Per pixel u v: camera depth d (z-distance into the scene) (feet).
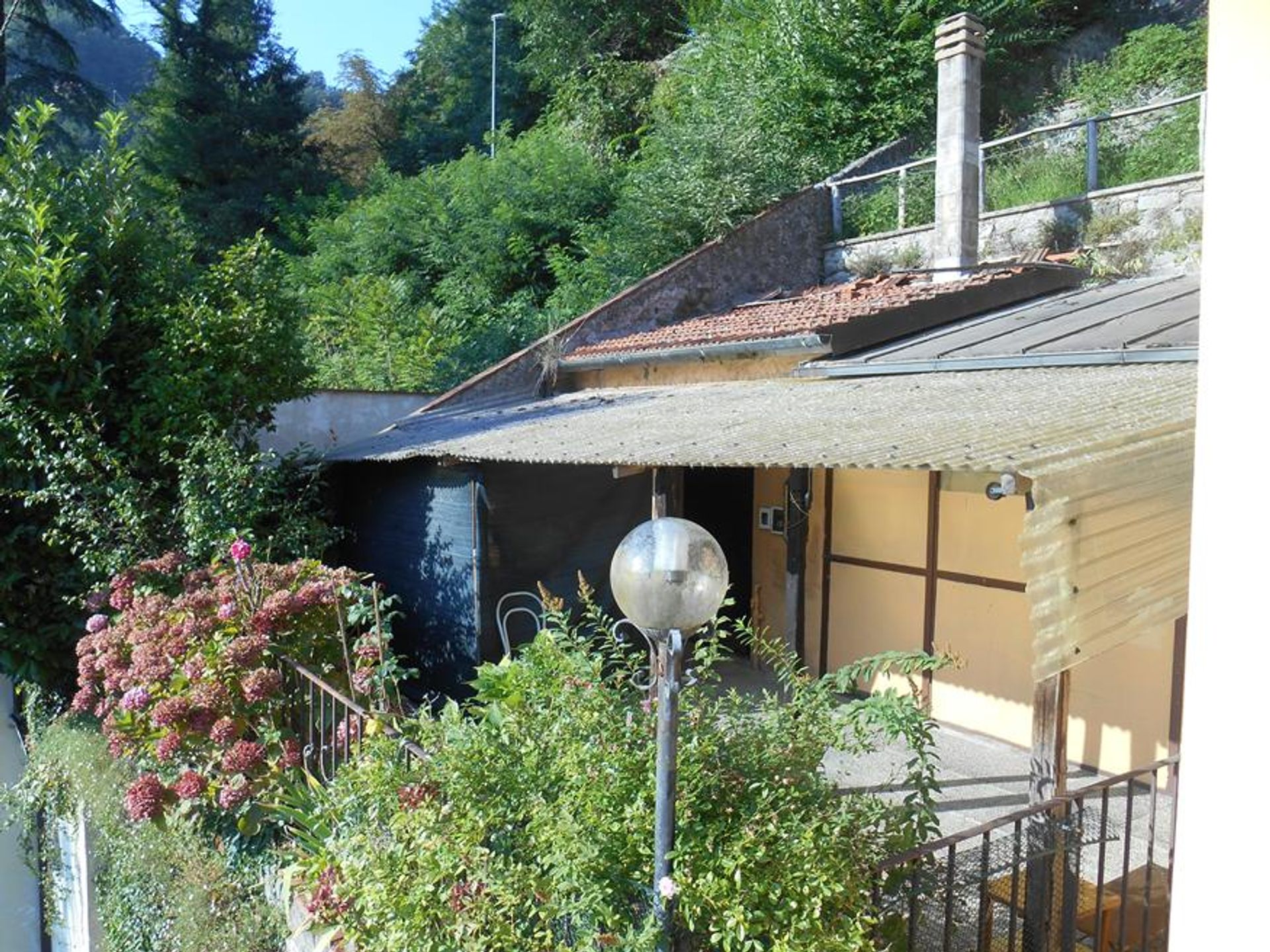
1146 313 24.64
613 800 9.51
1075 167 43.04
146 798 16.83
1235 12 5.35
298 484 30.78
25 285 24.85
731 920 8.38
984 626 21.70
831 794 9.98
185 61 91.97
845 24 56.44
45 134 28.02
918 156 53.57
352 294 65.51
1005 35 57.88
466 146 88.33
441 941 10.18
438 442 27.27
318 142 102.22
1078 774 19.51
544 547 26.17
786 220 46.01
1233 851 5.32
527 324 56.24
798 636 26.43
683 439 19.81
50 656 25.88
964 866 11.83
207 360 26.78
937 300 29.12
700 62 68.54
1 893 26.58
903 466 12.65
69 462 24.30
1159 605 10.46
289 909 14.07
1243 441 5.29
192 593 20.77
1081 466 10.02
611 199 63.93
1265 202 5.16
